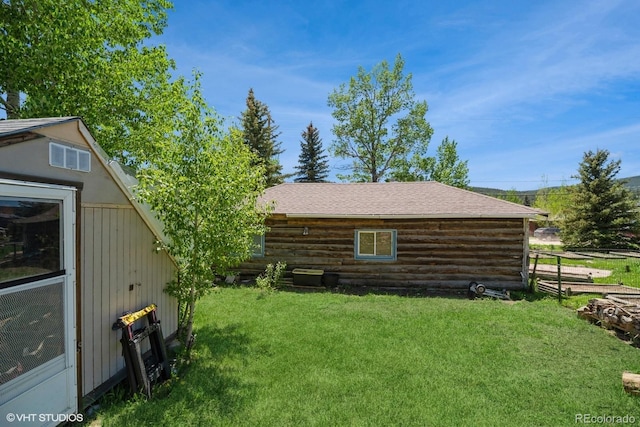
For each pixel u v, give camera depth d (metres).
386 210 10.64
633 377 4.04
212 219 4.83
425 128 29.22
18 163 2.67
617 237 21.80
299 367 4.65
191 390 4.00
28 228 2.77
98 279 3.72
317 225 11.06
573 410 3.67
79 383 3.30
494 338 5.76
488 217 10.12
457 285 10.37
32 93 8.95
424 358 4.95
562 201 34.47
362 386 4.13
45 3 8.78
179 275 5.26
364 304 8.13
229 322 6.65
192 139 4.81
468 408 3.68
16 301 2.65
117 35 11.06
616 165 22.75
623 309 5.94
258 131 32.16
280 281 10.70
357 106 29.75
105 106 10.65
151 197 4.31
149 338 4.55
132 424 3.29
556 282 10.61
